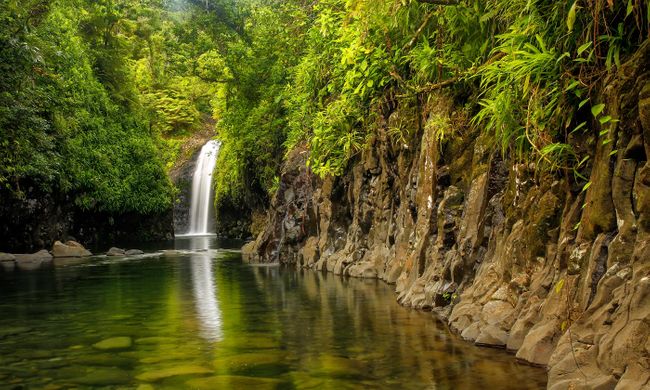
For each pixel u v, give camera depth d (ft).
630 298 9.21
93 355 14.62
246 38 65.57
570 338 10.28
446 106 21.20
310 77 36.76
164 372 12.81
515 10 13.53
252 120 61.16
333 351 14.20
